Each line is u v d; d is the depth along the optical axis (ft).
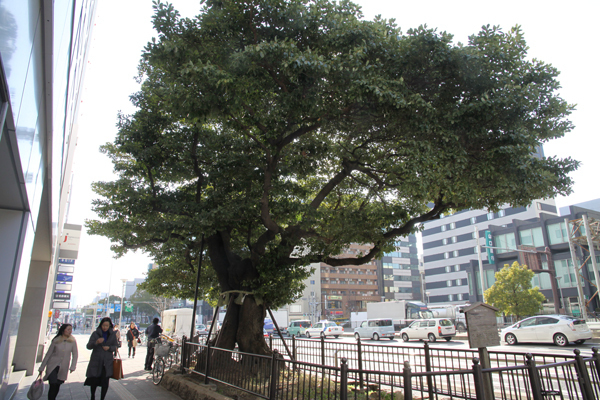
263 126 30.37
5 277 17.38
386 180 35.50
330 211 39.34
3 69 9.36
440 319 86.12
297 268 37.96
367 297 270.26
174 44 26.43
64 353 23.85
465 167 27.96
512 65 28.78
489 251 140.77
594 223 104.78
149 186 37.06
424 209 38.91
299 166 35.47
